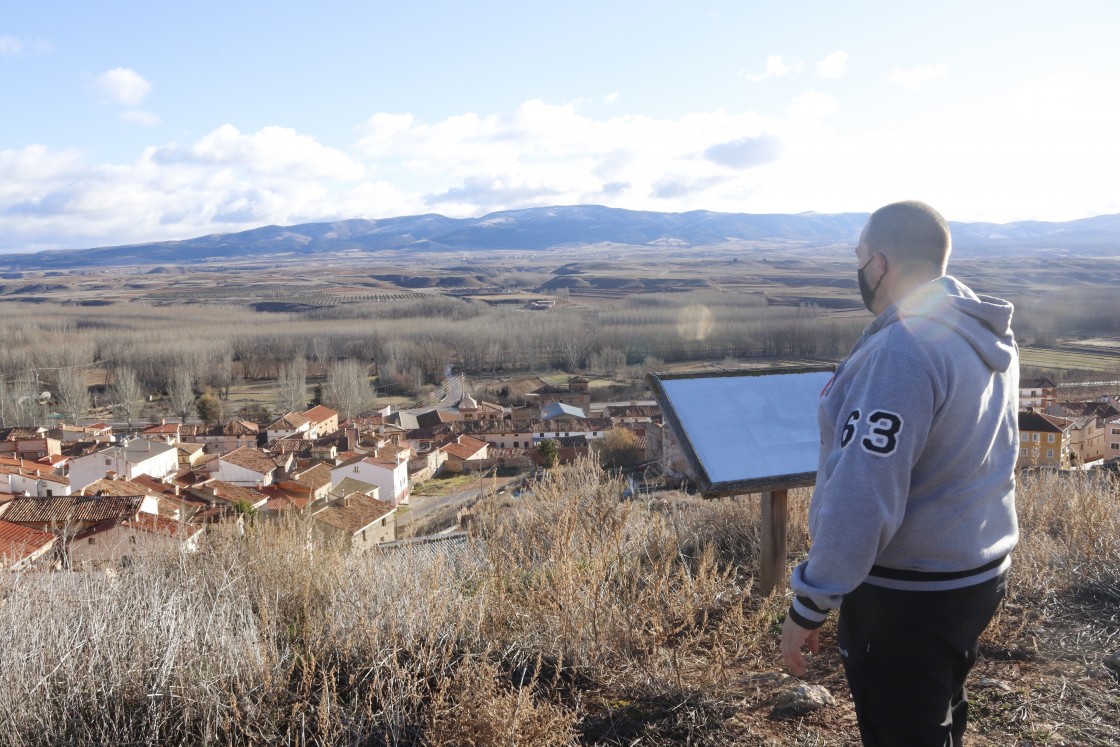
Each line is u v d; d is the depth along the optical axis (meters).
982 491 2.19
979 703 3.52
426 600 4.31
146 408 83.06
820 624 2.19
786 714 3.49
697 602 4.34
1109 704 3.45
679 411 4.70
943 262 2.38
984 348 2.19
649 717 3.57
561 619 4.17
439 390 89.12
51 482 38.09
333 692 3.62
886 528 2.08
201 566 5.38
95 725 3.47
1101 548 5.13
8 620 4.04
